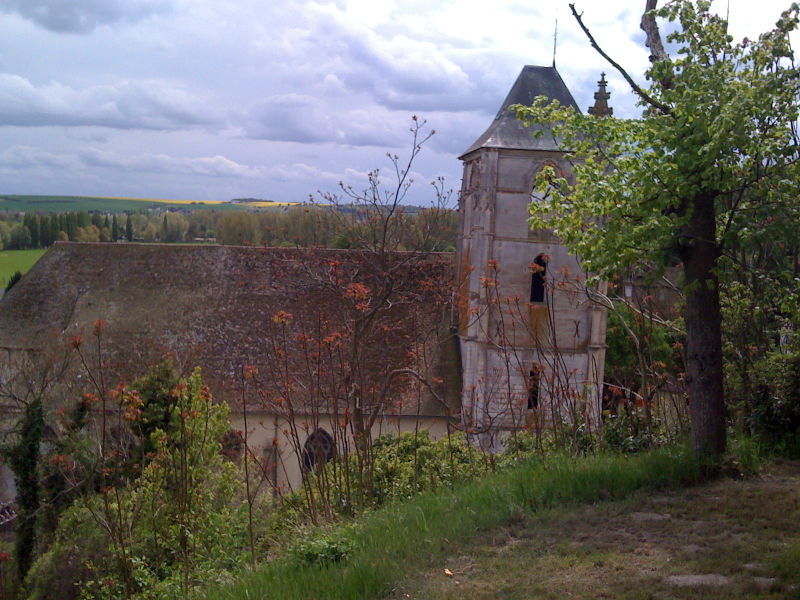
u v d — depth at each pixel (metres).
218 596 11.91
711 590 9.12
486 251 34.97
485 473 17.28
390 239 28.47
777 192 13.28
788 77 12.61
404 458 21.08
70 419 27.98
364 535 12.51
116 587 17.31
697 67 13.53
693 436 14.26
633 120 14.31
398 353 35.59
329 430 32.84
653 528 11.44
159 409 25.30
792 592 8.93
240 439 18.72
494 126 37.03
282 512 18.69
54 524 27.11
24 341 39.59
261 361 36.53
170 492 19.31
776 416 15.49
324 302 35.62
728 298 17.47
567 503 12.88
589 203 14.24
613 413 21.89
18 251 132.62
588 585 9.58
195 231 109.69
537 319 35.03
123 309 39.72
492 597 9.50
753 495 12.64
